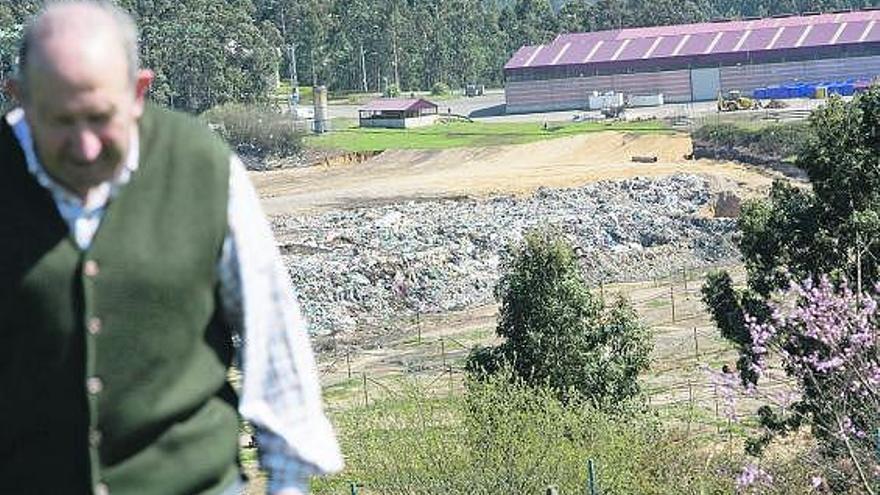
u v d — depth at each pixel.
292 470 7.05
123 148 6.74
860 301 46.31
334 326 143.50
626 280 155.50
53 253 6.89
